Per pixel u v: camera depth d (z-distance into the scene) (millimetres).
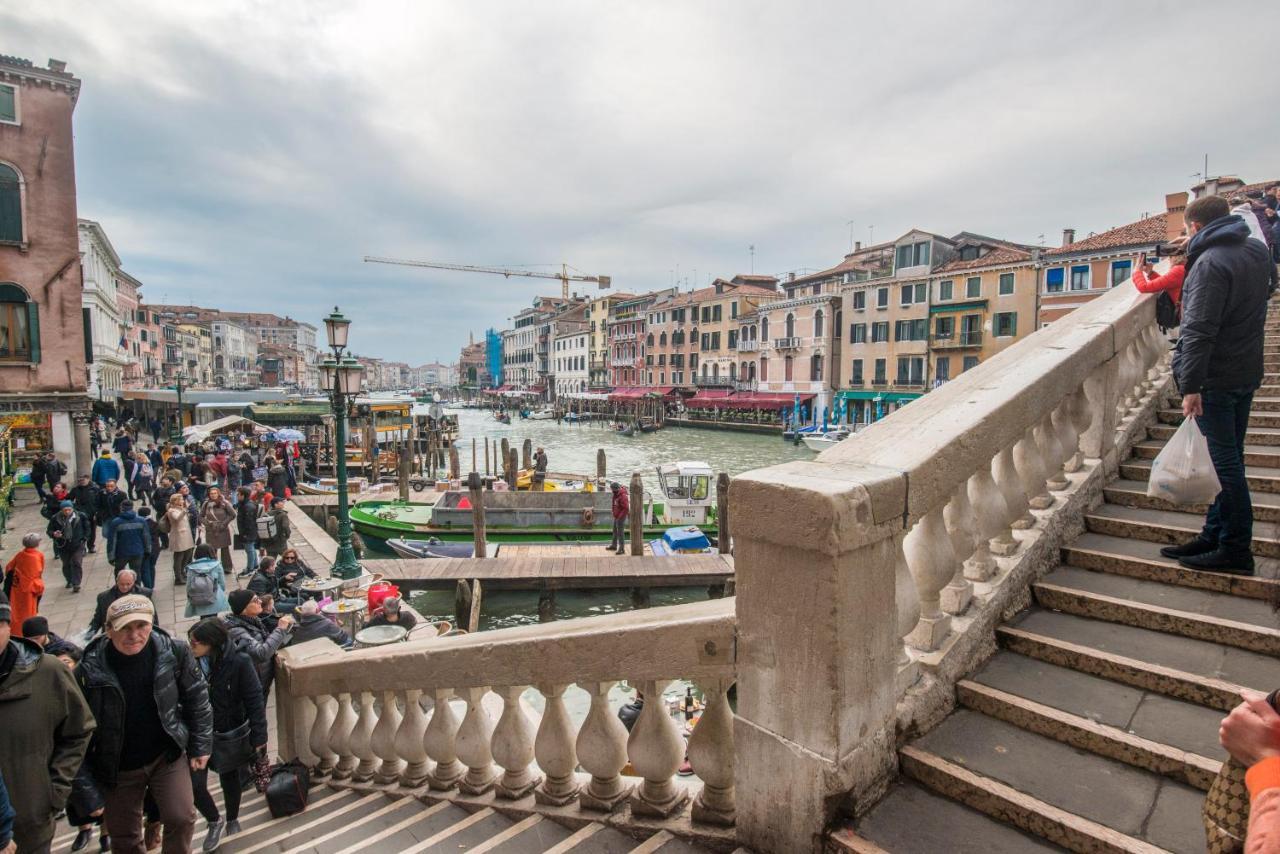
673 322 72438
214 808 4391
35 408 20828
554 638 2803
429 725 3629
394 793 3916
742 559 2172
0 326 20438
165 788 3779
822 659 1983
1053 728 2410
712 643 2316
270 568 9102
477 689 3336
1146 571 3270
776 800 2145
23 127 20328
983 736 2439
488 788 3430
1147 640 2834
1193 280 3143
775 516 2045
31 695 3160
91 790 3697
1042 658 2830
